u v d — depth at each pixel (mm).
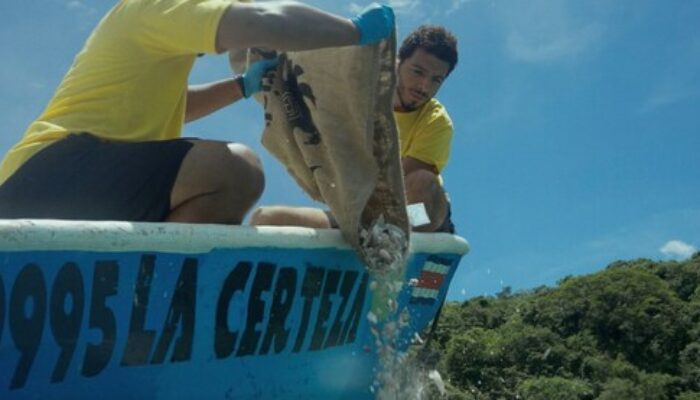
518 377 44375
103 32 2457
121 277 1721
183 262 1852
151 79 2402
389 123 2561
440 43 3707
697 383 47062
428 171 3498
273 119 2730
